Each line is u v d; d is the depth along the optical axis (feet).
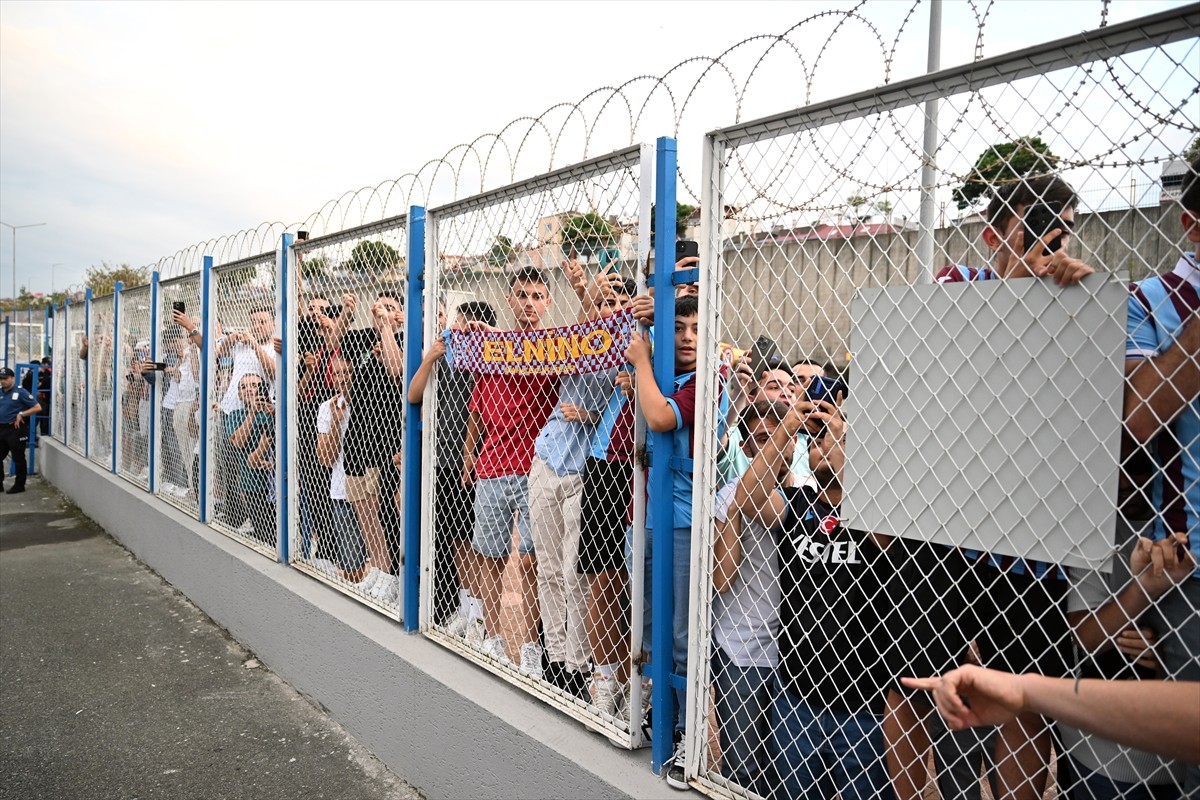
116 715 12.48
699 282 6.84
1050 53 4.65
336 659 12.01
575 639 8.79
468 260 10.17
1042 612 5.32
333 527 13.41
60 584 19.72
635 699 7.63
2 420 32.50
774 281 6.34
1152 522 4.67
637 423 7.48
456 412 10.78
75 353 32.53
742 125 6.47
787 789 6.59
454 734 9.28
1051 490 4.69
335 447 13.35
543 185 8.69
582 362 8.18
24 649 15.34
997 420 4.91
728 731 7.27
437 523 11.01
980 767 6.09
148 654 15.05
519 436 10.13
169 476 21.90
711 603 7.00
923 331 5.26
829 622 6.54
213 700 13.00
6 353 44.11
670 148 7.12
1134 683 3.73
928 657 5.55
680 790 6.94
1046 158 4.68
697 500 6.92
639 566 7.55
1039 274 4.67
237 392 16.87
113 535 24.62
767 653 7.23
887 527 5.57
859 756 6.55
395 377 11.71
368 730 11.21
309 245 13.91
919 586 5.95
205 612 17.34
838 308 5.85
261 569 14.61
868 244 5.61
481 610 10.50
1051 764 5.75
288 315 14.52
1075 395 4.57
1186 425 4.60
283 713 12.48
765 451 6.72
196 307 19.52
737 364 6.77
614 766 7.39
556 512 9.23
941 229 5.20
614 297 7.84
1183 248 4.35
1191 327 4.34
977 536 5.04
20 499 31.45
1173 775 4.96
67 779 10.59
